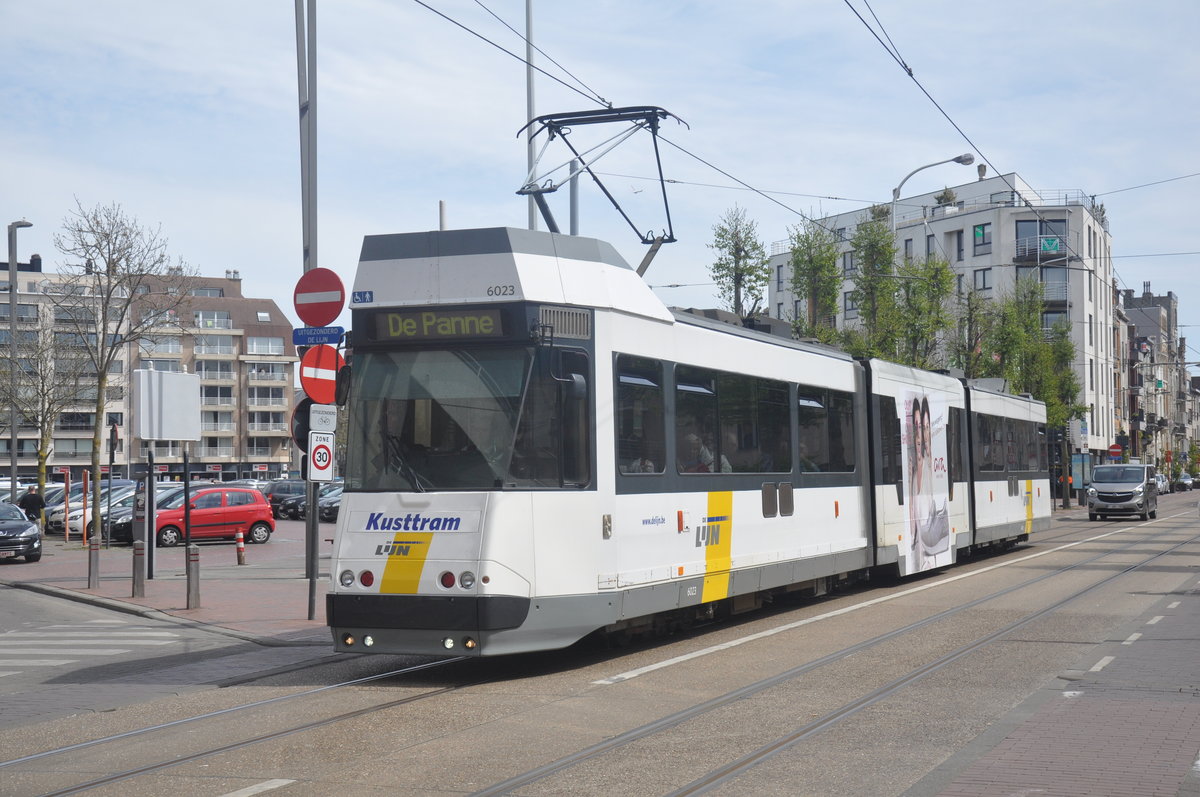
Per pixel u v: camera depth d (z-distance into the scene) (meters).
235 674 11.76
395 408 10.95
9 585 23.48
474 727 8.52
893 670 10.79
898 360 40.88
